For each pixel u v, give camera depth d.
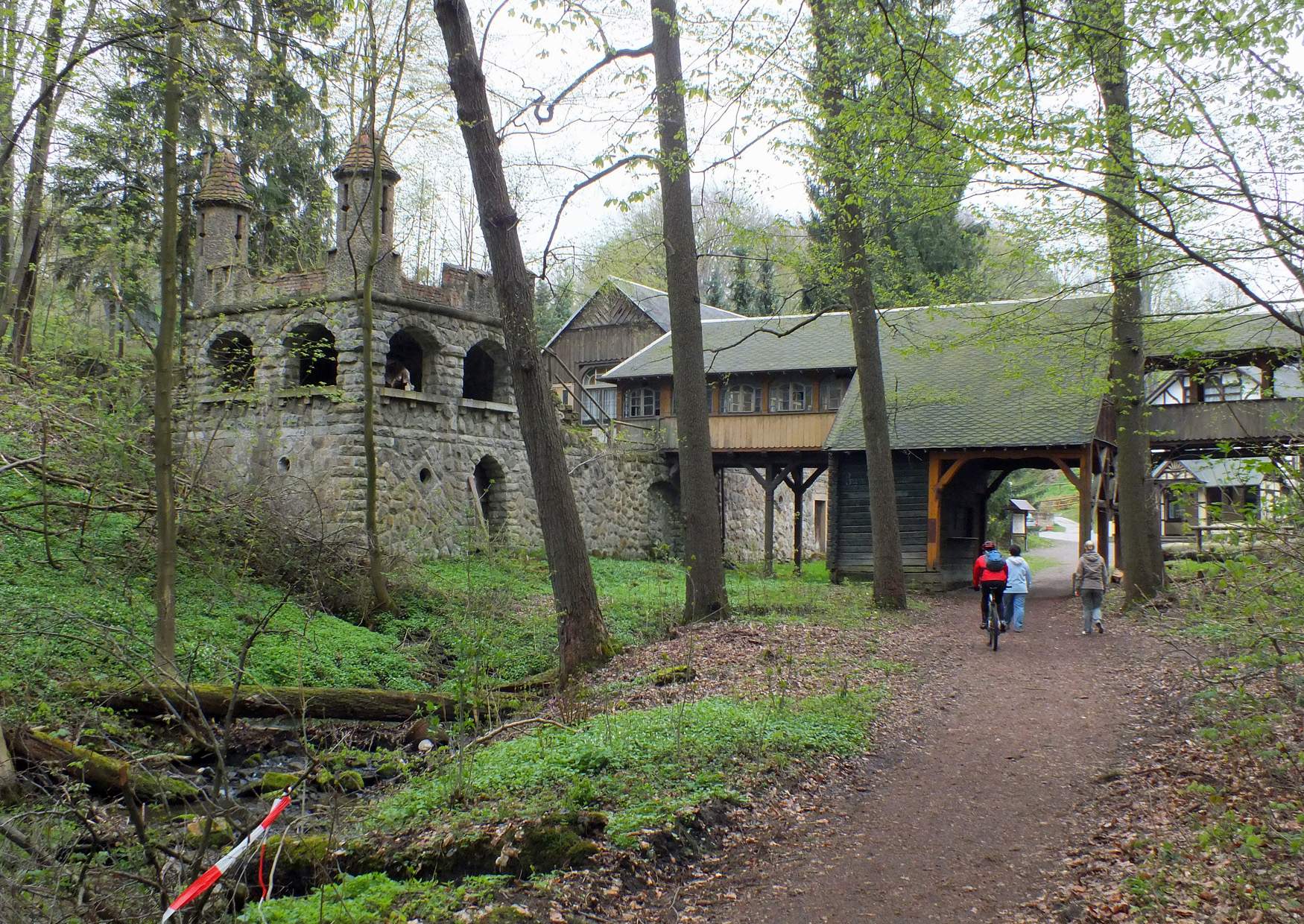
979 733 9.76
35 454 13.48
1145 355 15.98
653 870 6.34
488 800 7.38
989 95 7.10
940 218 27.70
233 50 10.93
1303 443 6.86
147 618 12.07
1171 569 18.70
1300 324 7.38
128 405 14.73
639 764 8.06
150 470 14.36
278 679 12.06
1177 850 6.18
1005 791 8.01
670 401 29.98
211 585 13.98
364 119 15.20
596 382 34.53
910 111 7.46
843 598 19.66
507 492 22.47
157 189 17.86
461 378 21.11
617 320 37.62
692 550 15.89
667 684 11.52
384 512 18.70
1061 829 7.07
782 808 7.59
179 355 17.52
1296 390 23.34
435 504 20.08
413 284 19.78
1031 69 6.91
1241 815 6.44
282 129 19.50
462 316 20.92
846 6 8.79
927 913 5.87
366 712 10.78
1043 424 22.62
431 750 9.52
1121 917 5.41
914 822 7.39
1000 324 12.45
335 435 18.53
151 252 18.03
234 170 20.25
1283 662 6.65
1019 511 37.88
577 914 5.71
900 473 24.70
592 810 6.96
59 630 9.84
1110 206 9.35
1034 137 7.04
